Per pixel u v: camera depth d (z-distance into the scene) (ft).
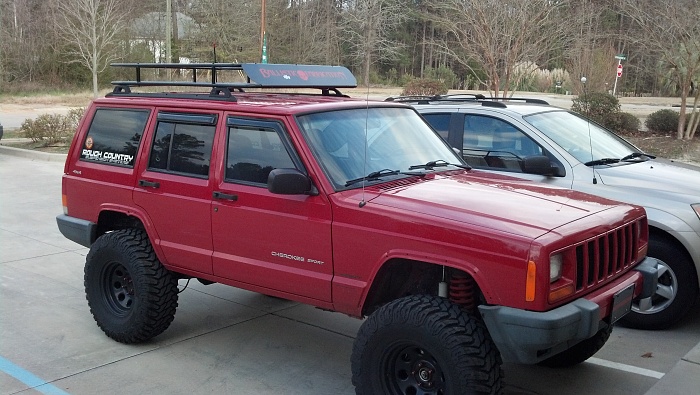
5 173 44.98
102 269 17.88
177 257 16.43
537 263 11.28
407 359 12.71
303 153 14.11
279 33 109.29
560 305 11.78
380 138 15.66
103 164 18.07
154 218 16.75
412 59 105.29
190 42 124.77
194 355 17.19
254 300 21.67
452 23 51.21
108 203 17.79
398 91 82.23
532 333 11.32
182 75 105.60
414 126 17.01
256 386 15.44
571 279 11.91
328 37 81.41
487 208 12.75
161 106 17.01
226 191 15.24
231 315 20.24
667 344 17.93
